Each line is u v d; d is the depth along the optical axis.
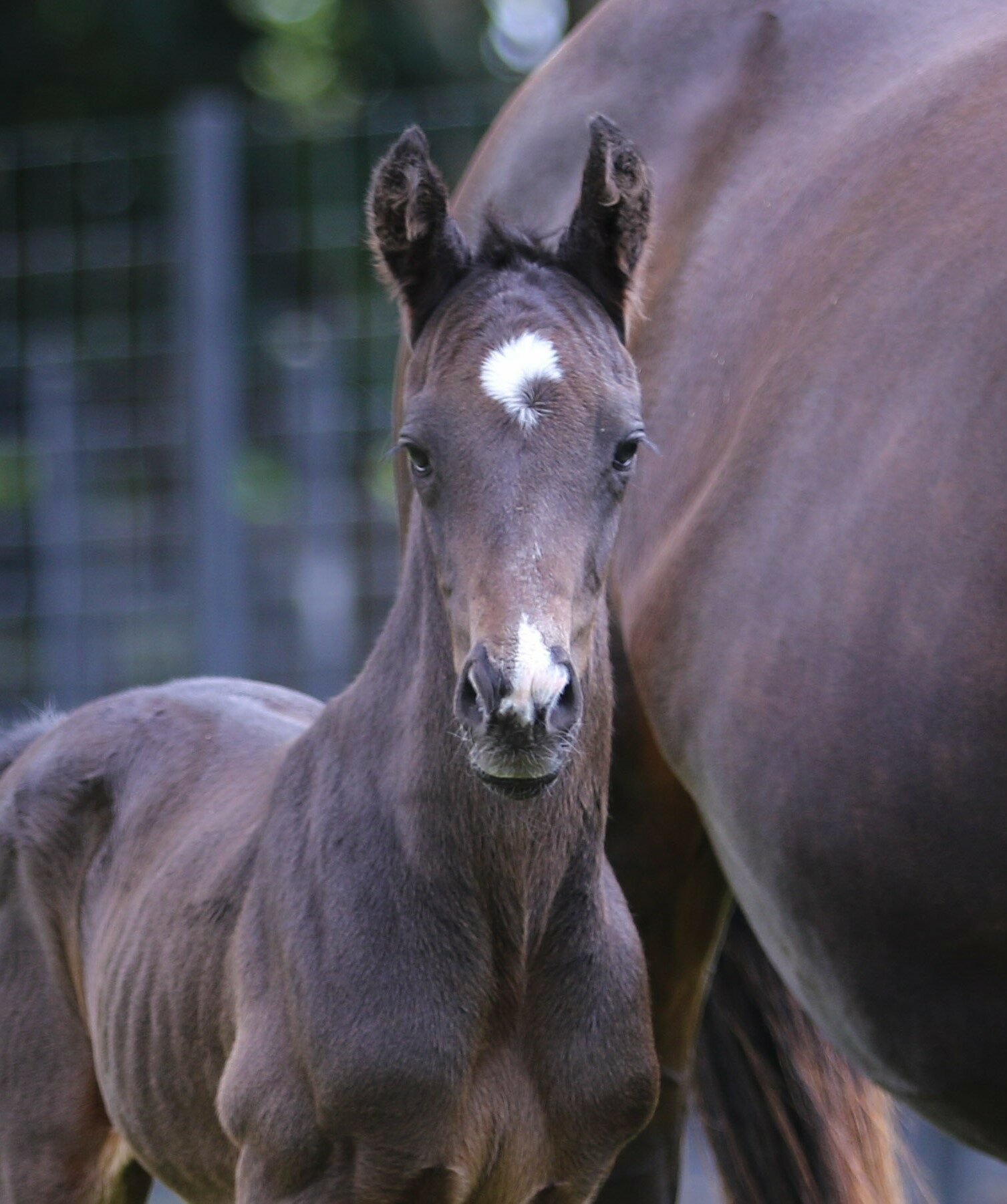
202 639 15.69
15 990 8.88
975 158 6.89
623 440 6.32
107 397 17.27
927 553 6.28
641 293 7.50
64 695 17.17
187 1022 7.65
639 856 8.30
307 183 17.11
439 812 6.75
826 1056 8.33
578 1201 7.14
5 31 27.89
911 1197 11.62
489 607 5.91
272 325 17.06
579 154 8.78
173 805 8.55
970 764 6.05
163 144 20.56
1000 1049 6.34
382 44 28.42
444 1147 6.74
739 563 7.03
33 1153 8.69
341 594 16.48
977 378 6.34
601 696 6.96
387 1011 6.69
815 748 6.49
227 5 28.36
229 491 15.76
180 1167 7.98
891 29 7.98
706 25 8.61
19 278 17.88
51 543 17.31
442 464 6.20
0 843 9.12
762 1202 8.40
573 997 6.90
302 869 7.12
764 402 7.17
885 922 6.41
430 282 6.74
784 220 7.66
